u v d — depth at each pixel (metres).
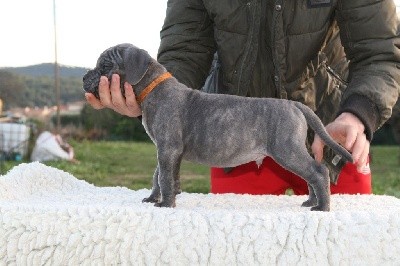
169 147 2.08
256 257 1.80
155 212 1.90
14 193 2.41
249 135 2.07
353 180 3.03
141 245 1.84
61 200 2.33
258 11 2.71
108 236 1.86
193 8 2.96
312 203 2.25
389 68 2.51
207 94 2.14
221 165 2.13
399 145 15.12
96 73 2.22
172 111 2.10
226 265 1.80
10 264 1.90
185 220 1.86
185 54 2.96
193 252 1.81
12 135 11.40
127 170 10.09
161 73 2.16
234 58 2.80
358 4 2.57
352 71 2.70
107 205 2.00
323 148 2.58
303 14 2.62
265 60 2.81
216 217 1.87
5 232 1.91
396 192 7.43
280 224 1.84
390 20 2.57
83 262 1.86
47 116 15.75
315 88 2.94
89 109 17.73
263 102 2.10
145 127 2.17
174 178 2.12
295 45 2.68
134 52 2.14
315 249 1.80
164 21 3.05
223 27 2.77
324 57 2.93
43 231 1.89
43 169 2.66
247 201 2.39
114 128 18.00
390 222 1.86
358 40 2.62
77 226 1.88
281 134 2.05
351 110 2.36
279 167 3.15
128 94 2.15
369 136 2.37
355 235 1.82
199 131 2.09
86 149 13.84
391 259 1.82
